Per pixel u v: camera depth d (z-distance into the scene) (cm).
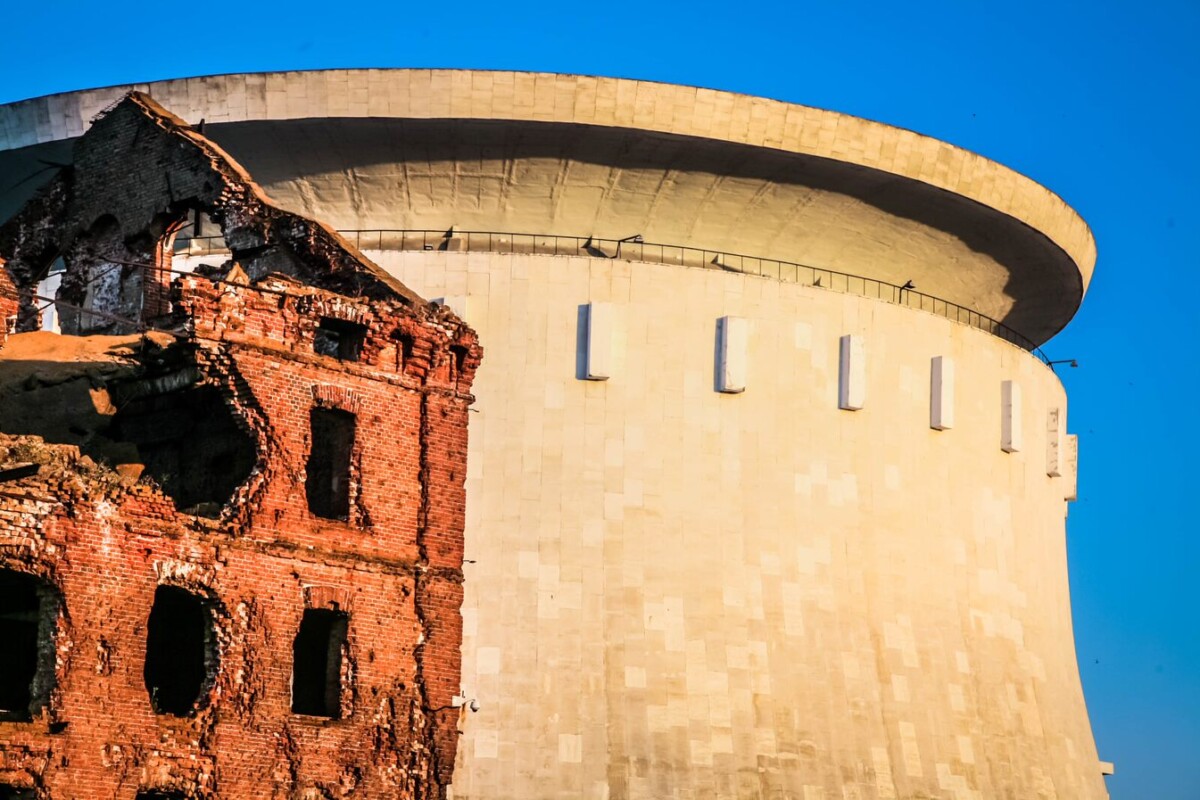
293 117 8875
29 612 5059
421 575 5553
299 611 5244
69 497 4719
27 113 9206
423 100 8838
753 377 9006
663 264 9050
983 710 9469
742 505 8838
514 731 8200
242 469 5491
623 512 8625
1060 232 10244
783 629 8769
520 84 8825
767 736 8531
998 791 9344
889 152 9350
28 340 5962
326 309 5519
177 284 5341
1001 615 9856
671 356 8856
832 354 9262
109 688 4753
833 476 9144
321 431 5641
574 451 8650
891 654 9106
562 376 8719
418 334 5703
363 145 9031
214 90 8938
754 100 9056
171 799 4928
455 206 9312
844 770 8706
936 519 9562
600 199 9331
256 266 6156
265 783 5072
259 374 5312
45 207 6606
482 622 8356
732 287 9044
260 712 5091
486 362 8681
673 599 8581
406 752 5431
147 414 5781
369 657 5388
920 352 9644
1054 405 10712
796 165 9269
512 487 8556
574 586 8481
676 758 8306
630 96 8894
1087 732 10538
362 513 5475
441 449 5709
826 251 9825
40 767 4584
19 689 5197
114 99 9081
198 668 5359
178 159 6284
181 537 4978
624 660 8419
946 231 9975
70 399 5784
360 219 9375
